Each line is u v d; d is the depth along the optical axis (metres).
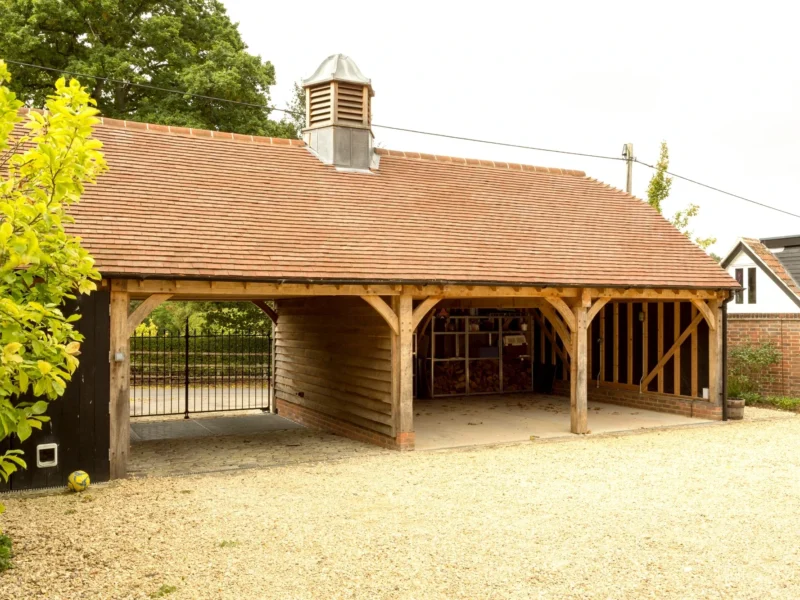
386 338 10.52
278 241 9.97
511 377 18.09
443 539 6.05
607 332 15.97
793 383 15.15
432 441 11.11
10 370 4.20
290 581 5.07
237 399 17.77
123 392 8.42
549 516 6.79
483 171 15.12
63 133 4.55
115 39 20.89
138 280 8.42
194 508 7.05
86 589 4.88
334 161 13.17
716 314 13.30
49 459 7.93
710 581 5.14
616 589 4.97
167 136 12.26
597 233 13.65
